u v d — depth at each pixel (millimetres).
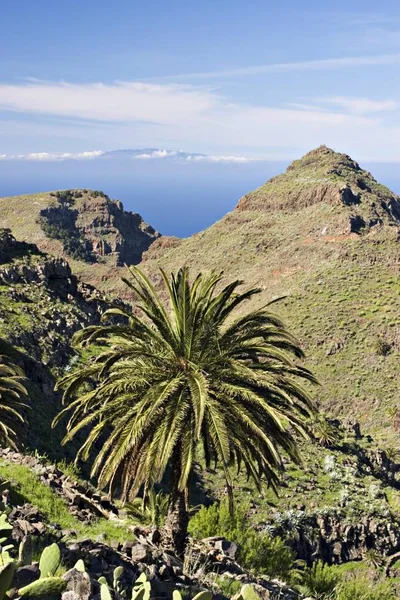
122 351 17312
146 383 17609
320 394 130500
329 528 63469
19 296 64125
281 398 18438
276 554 25219
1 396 30453
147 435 17141
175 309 18188
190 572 15891
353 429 98375
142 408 16406
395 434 114562
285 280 191000
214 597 12078
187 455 16328
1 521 7273
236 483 58875
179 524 18578
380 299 158375
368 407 125250
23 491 18828
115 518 20484
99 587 7152
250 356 18703
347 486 72750
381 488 78312
